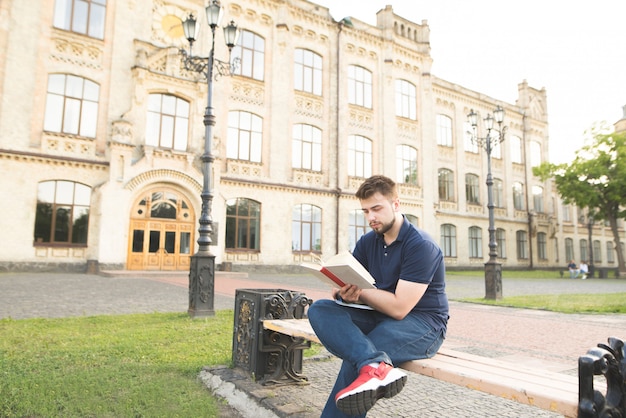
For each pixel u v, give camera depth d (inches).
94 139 788.6
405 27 1254.3
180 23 907.4
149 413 128.4
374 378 86.1
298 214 1005.2
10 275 638.5
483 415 138.1
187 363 181.3
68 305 362.3
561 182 1369.3
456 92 1365.7
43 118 753.6
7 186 708.7
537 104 1608.0
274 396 141.0
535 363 200.5
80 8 807.1
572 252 1658.5
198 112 885.8
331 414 99.3
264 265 936.9
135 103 822.5
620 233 1887.3
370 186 112.9
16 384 147.6
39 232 732.7
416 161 1226.6
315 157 1052.5
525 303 460.8
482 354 219.8
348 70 1128.2
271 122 984.3
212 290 318.3
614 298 526.0
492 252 514.6
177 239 840.9
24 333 234.5
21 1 748.6
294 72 1047.6
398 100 1213.1
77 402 134.3
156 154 816.3
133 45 845.2
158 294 467.8
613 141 1295.5
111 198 768.3
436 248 108.8
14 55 735.1
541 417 136.6
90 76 800.3
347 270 99.7
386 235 115.0
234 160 925.2
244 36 972.6
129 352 199.0
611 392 74.4
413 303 102.8
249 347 161.3
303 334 126.9
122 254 772.6
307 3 1079.0
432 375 96.7
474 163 1390.3
